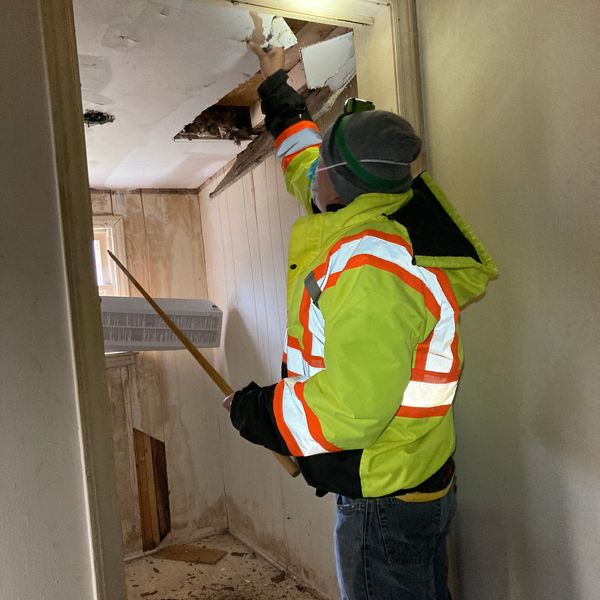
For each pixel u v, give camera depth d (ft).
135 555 10.33
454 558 4.97
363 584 3.72
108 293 10.47
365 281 3.21
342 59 5.81
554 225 3.83
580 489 3.85
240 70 5.91
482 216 4.36
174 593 9.16
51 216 3.29
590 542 3.81
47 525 3.29
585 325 3.70
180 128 7.58
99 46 5.19
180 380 10.90
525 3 3.88
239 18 4.84
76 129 3.34
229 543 10.78
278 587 9.04
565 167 3.72
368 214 3.48
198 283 11.32
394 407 3.21
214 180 10.55
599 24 3.45
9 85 3.17
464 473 4.81
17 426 3.21
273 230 8.81
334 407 3.18
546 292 3.94
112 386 10.17
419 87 4.76
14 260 3.19
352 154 3.48
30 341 3.24
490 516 4.58
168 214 11.05
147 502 10.48
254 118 8.20
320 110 6.78
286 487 9.23
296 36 5.67
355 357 3.14
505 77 4.07
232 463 10.99
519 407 4.24
